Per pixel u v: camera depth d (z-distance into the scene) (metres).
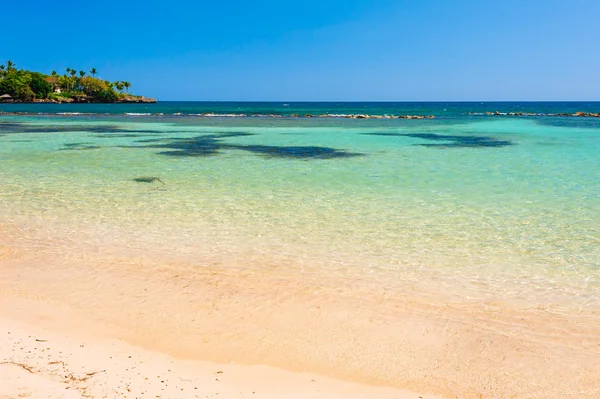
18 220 12.11
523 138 35.41
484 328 6.89
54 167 20.28
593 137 36.09
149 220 12.24
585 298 7.85
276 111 107.56
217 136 35.91
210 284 8.37
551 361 6.05
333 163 22.12
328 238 10.88
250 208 13.54
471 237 10.98
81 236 10.91
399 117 69.94
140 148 27.41
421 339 6.59
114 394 4.84
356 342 6.50
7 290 8.00
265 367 5.85
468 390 5.45
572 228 11.68
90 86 176.00
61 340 6.21
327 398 5.16
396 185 16.89
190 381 5.34
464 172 19.70
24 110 90.38
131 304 7.57
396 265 9.26
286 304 7.61
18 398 4.57
